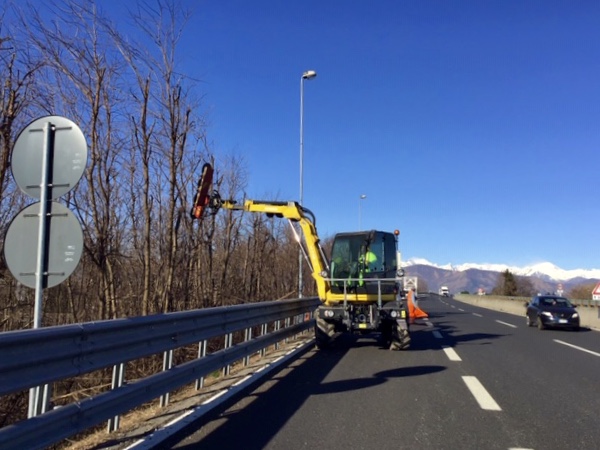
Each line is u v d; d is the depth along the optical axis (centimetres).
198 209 1248
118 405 500
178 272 1459
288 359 1084
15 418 780
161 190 1445
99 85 1059
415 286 2881
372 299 1322
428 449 525
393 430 588
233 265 2089
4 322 924
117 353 525
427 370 998
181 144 1259
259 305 1041
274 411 657
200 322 745
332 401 718
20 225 519
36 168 522
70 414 425
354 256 1368
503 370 1016
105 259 1114
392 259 1388
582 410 694
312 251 1383
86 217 1199
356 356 1184
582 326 2323
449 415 658
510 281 9725
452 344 1472
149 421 596
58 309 1125
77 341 458
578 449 531
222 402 688
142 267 1371
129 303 1288
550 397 772
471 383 869
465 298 6638
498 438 565
